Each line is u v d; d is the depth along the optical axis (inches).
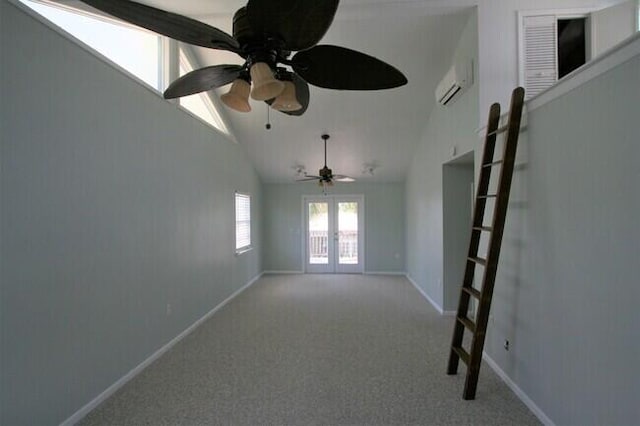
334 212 295.4
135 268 110.3
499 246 89.7
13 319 69.8
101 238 94.9
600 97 63.2
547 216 80.0
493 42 117.0
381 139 221.6
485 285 90.7
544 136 81.0
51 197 78.5
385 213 289.3
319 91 174.4
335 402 92.2
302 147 232.1
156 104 124.0
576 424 70.4
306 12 48.3
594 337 65.3
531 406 86.9
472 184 171.5
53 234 79.0
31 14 73.7
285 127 208.4
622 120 58.4
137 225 111.7
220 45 61.0
